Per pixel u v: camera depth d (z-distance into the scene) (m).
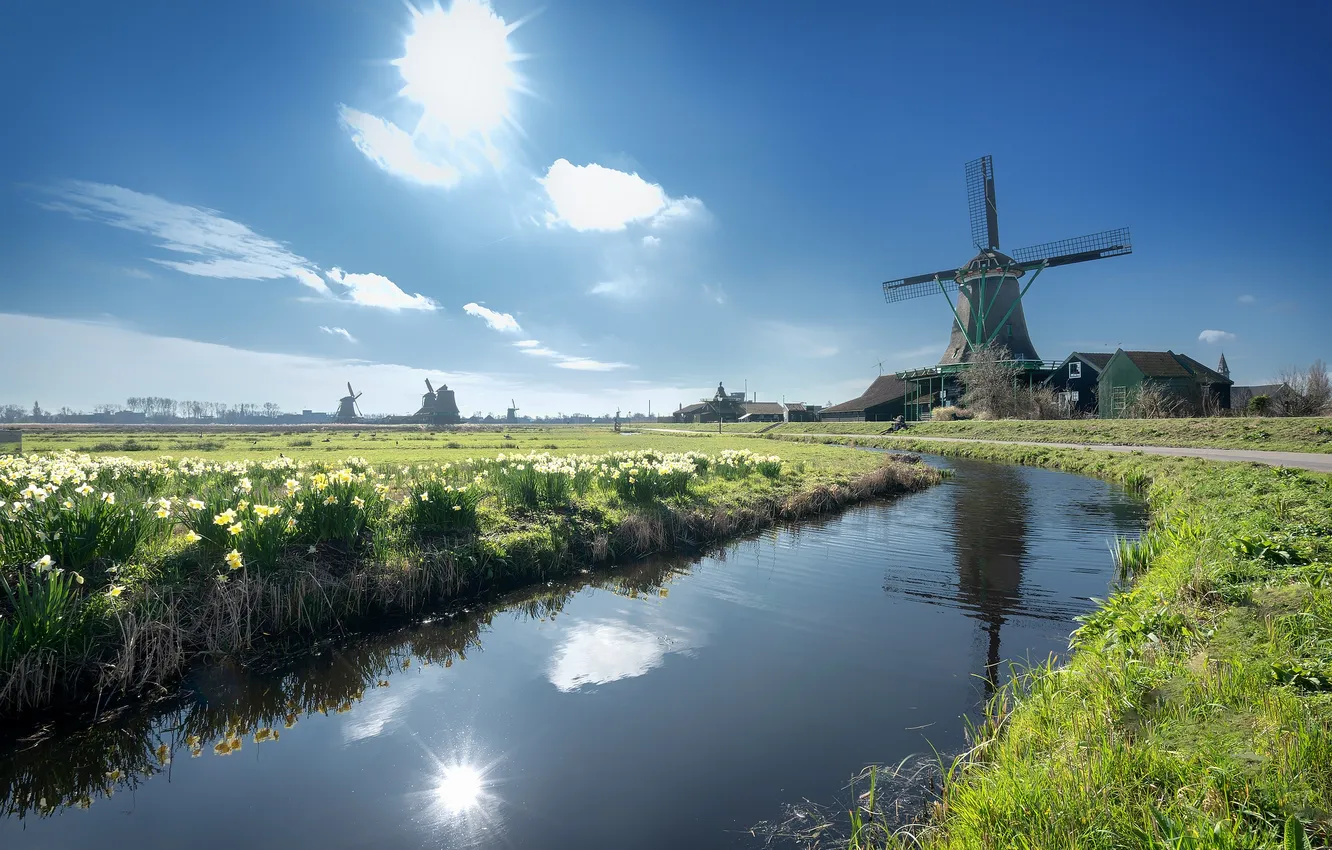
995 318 62.09
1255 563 6.41
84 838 4.09
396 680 6.37
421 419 133.00
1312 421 28.06
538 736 5.13
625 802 4.20
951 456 37.62
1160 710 3.88
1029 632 7.30
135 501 7.94
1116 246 56.53
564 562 10.07
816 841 3.73
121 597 6.34
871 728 5.08
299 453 27.72
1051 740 4.02
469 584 8.87
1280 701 3.56
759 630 7.47
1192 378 49.22
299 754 5.07
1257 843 2.58
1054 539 12.40
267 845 3.95
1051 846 2.90
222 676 6.34
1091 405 54.62
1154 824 2.81
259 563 7.40
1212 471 16.91
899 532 13.15
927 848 3.42
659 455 19.22
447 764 4.81
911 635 7.25
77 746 5.23
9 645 5.37
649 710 5.50
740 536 12.75
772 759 4.66
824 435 58.53
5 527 6.47
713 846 3.72
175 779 4.77
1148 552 9.91
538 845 3.82
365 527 9.02
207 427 90.38
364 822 4.16
